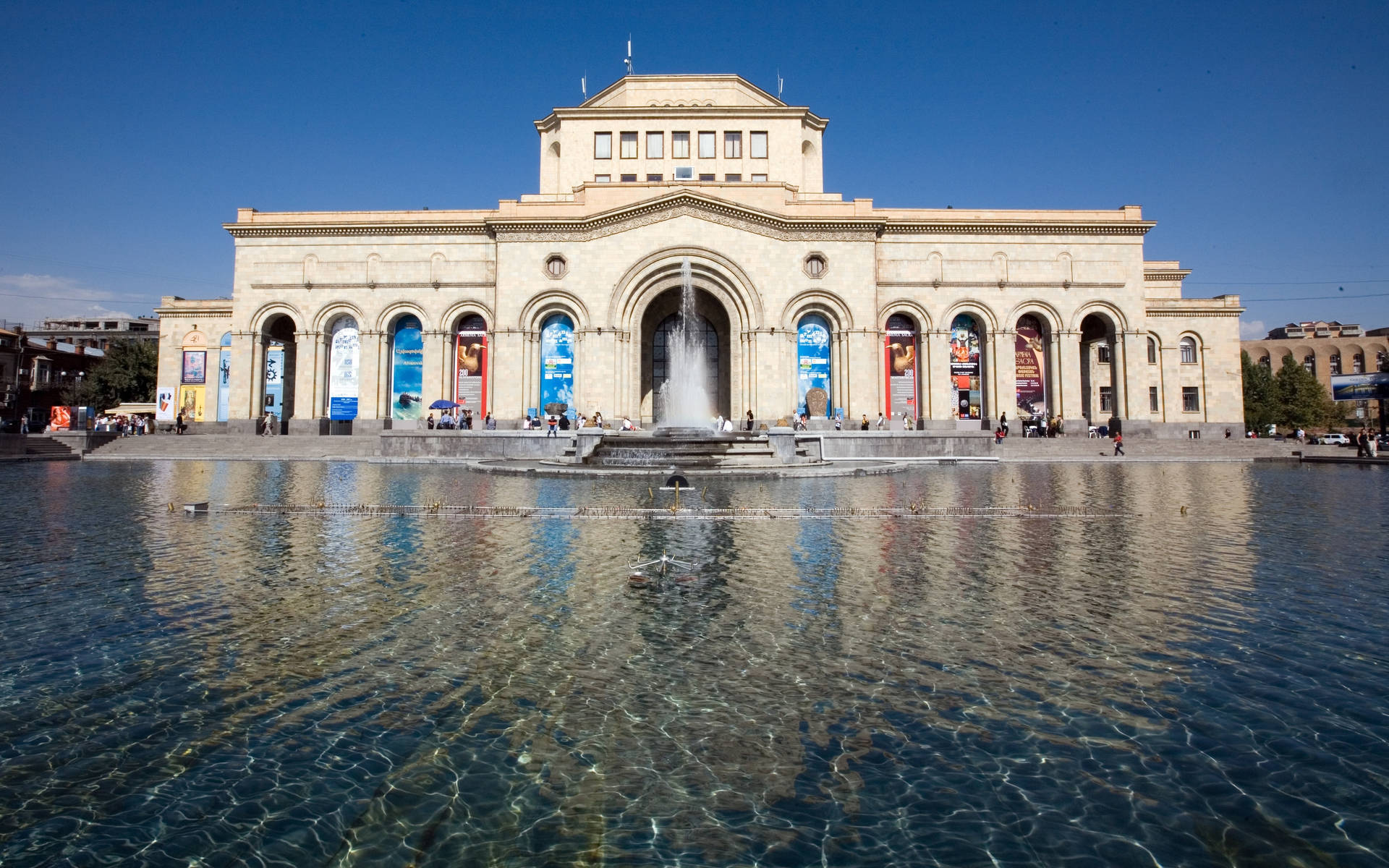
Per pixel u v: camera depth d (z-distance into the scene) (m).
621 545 12.45
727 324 52.91
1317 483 25.66
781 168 53.00
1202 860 4.00
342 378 50.69
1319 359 100.62
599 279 48.22
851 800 4.64
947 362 50.84
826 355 49.53
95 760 5.06
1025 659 6.94
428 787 4.77
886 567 10.81
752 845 4.18
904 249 51.06
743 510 16.97
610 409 47.69
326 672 6.58
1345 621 8.07
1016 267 51.12
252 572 10.32
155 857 4.05
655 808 4.55
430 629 7.76
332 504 17.98
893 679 6.46
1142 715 5.77
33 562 10.93
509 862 4.02
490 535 13.52
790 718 5.72
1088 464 37.94
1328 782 4.79
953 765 5.04
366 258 50.59
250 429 49.56
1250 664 6.79
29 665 6.67
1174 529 14.43
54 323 113.19
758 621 8.11
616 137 53.06
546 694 6.14
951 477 27.72
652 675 6.55
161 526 14.48
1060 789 4.74
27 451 37.84
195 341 58.53
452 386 50.50
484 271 50.41
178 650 7.11
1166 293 61.94
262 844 4.18
